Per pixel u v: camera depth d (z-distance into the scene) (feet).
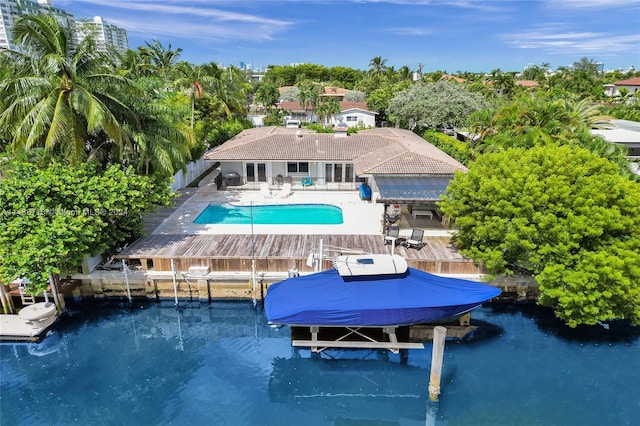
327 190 109.40
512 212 56.49
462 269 64.03
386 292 51.42
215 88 171.83
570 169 55.98
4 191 55.77
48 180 57.52
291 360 54.13
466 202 62.75
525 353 53.83
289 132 131.13
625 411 44.39
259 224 83.61
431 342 57.21
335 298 50.96
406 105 172.45
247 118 231.71
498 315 62.39
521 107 99.45
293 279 56.13
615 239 51.62
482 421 43.52
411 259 64.03
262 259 64.23
